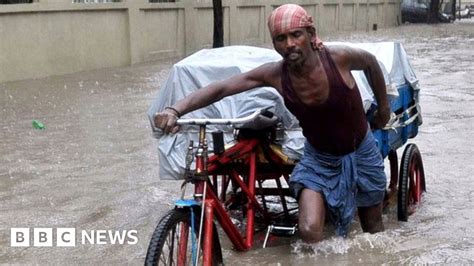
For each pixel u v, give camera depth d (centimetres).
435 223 579
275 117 503
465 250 506
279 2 2902
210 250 412
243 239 496
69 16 1744
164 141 533
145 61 2080
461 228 564
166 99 541
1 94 1367
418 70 1772
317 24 3325
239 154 500
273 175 540
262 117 491
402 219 578
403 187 577
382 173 487
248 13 2689
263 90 509
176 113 432
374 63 465
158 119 429
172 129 427
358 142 466
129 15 1978
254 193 521
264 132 511
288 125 514
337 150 461
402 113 618
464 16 5406
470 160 802
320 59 437
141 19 2047
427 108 1162
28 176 750
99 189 699
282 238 536
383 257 481
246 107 510
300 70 434
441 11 4878
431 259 484
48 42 1675
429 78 1598
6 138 949
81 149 878
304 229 455
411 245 511
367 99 504
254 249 512
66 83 1552
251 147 505
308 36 430
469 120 1052
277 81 450
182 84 537
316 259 477
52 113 1148
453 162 793
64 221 602
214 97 450
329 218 501
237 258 495
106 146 894
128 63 1997
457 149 857
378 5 4047
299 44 425
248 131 509
